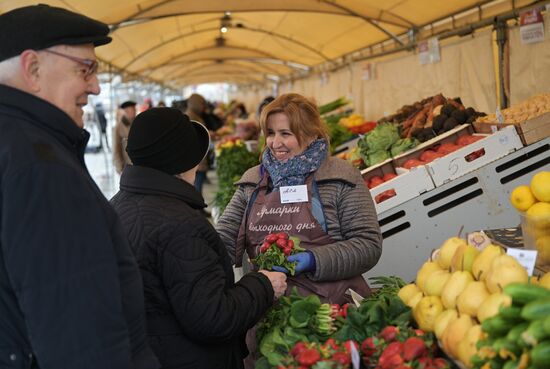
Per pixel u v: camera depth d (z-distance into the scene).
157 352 1.97
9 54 1.56
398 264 4.04
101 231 1.52
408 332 1.85
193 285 1.91
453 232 4.05
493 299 1.66
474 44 6.40
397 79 8.91
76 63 1.63
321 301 2.44
